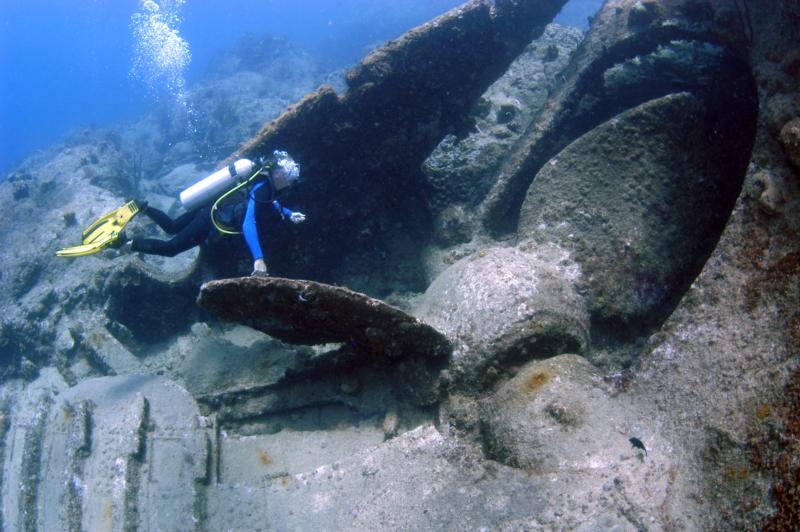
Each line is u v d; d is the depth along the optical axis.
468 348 3.71
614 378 3.38
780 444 2.29
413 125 5.75
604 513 2.56
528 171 6.04
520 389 3.49
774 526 2.10
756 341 2.70
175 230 5.21
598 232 4.58
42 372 6.38
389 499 3.29
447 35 5.25
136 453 3.84
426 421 4.04
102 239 4.94
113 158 12.70
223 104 20.94
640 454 2.80
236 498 3.69
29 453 4.17
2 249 7.96
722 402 2.68
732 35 4.74
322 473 3.69
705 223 4.45
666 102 4.50
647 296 4.39
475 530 2.80
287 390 4.78
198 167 16.55
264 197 4.44
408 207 6.68
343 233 6.42
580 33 9.34
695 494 2.51
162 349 6.36
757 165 3.15
